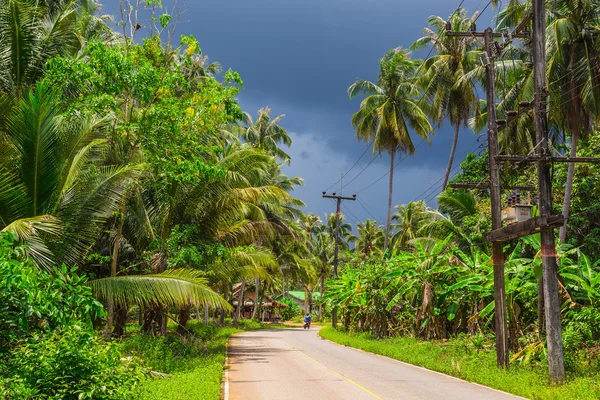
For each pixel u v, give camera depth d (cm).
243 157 2269
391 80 4216
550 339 1302
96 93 1689
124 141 1866
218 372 1427
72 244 1403
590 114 2450
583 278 1841
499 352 1543
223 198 2202
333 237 8162
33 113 1270
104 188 1442
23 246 955
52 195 1330
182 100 1928
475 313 2238
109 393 829
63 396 782
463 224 3055
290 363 1862
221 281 2692
